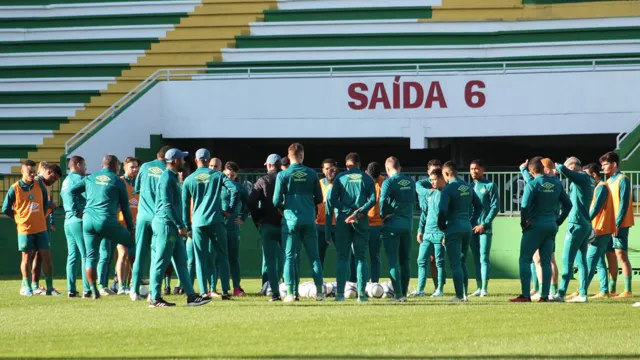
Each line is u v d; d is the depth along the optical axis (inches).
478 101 1480.1
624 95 1444.4
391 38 1695.4
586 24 1648.6
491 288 1012.5
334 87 1523.1
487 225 877.2
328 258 1264.8
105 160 829.2
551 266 832.3
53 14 1870.1
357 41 1702.8
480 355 480.4
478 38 1672.0
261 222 802.8
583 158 1685.5
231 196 858.1
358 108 1514.5
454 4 1721.2
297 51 1706.4
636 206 1207.6
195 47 1748.3
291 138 1601.9
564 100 1459.2
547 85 1465.3
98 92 1688.0
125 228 841.5
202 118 1555.1
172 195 733.9
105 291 885.8
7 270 1333.7
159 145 1568.7
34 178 894.4
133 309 724.7
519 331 579.8
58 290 979.9
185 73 1718.8
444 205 781.3
